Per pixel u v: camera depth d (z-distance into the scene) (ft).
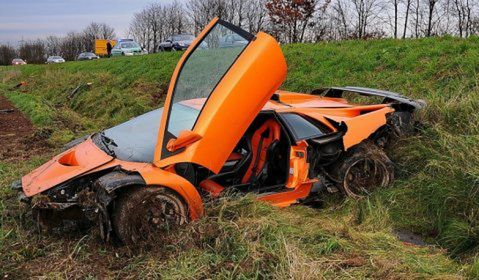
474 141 15.62
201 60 13.99
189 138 13.03
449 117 18.29
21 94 59.82
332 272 10.71
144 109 37.63
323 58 35.09
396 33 102.68
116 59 70.74
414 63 27.78
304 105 17.22
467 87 21.98
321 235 12.48
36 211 13.57
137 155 14.07
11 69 108.37
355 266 11.13
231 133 13.69
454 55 26.71
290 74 34.22
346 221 13.93
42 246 13.21
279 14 95.96
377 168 16.55
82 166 13.79
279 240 11.79
